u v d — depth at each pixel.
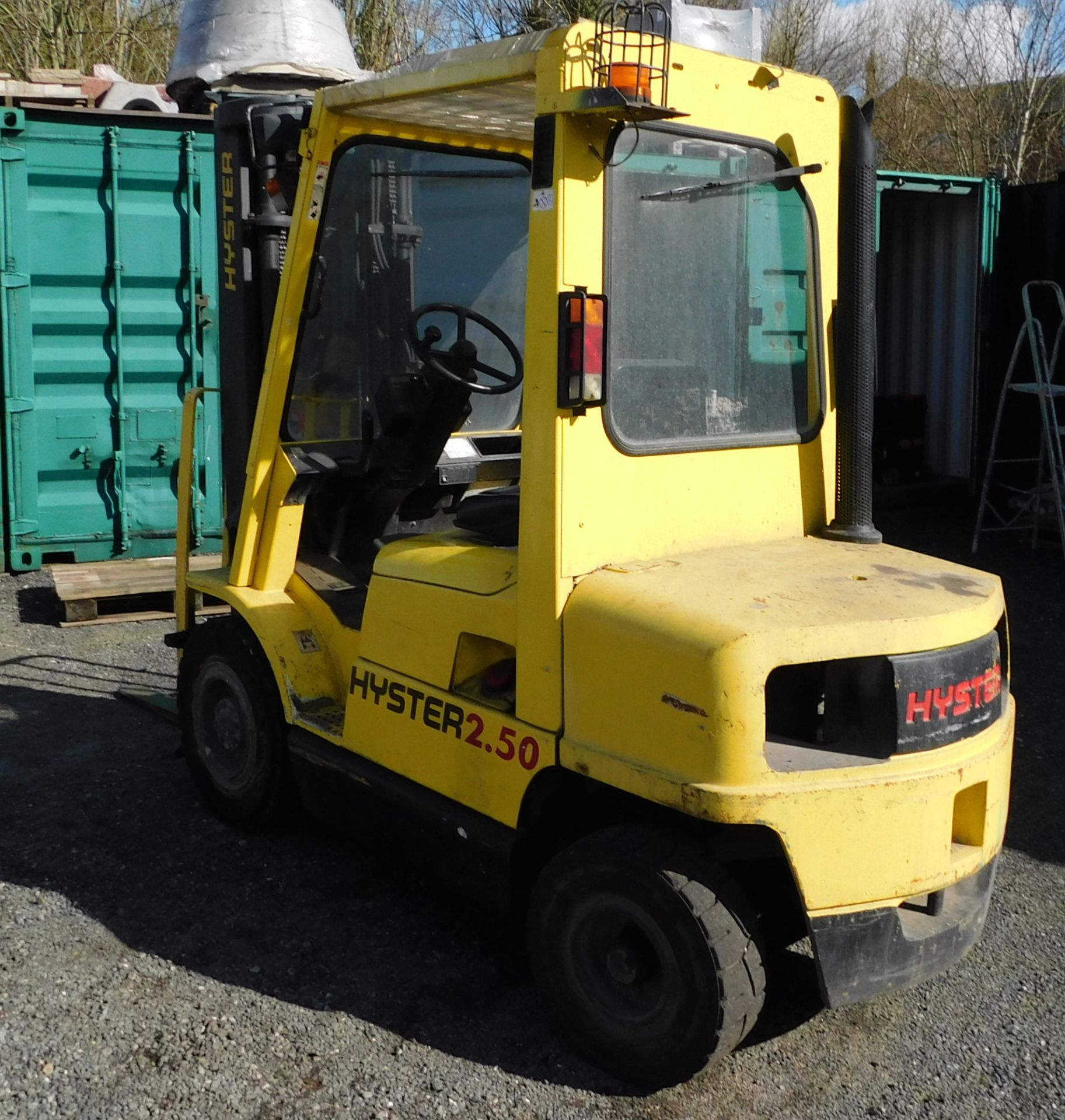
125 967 3.50
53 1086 2.97
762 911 3.32
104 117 7.22
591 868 2.98
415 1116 2.90
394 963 3.57
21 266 7.17
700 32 3.40
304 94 6.68
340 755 3.71
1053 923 3.85
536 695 3.03
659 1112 2.93
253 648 4.12
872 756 2.83
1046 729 5.53
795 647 2.69
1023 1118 2.93
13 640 6.58
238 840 4.31
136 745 5.20
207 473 7.72
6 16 14.11
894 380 11.30
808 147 3.41
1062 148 17.69
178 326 7.55
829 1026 3.30
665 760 2.75
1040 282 8.88
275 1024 3.25
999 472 10.34
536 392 2.92
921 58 18.81
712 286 3.20
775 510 3.39
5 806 4.55
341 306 4.09
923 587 3.04
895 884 2.80
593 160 2.86
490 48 3.06
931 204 10.71
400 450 3.92
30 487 7.39
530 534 2.99
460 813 3.29
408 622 3.45
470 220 4.23
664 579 2.94
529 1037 3.22
